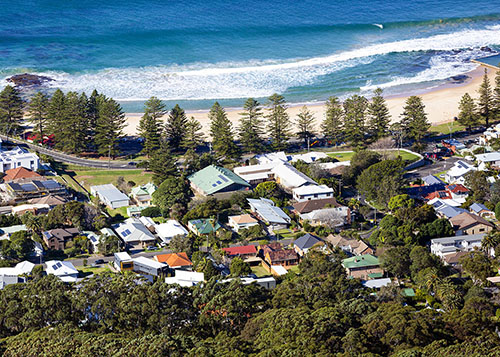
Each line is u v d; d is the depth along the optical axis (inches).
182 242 5093.5
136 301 3742.6
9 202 5767.7
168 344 3314.5
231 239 5319.9
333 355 3164.4
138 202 5974.4
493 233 5064.0
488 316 3747.5
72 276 4655.5
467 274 4650.6
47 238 5123.0
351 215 5644.7
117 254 4911.4
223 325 3720.5
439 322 3538.4
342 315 3607.3
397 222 5300.2
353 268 4660.4
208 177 6215.6
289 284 4104.3
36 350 3336.6
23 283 4106.8
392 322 3442.4
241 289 3858.3
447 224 5255.9
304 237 5123.0
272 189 6067.9
